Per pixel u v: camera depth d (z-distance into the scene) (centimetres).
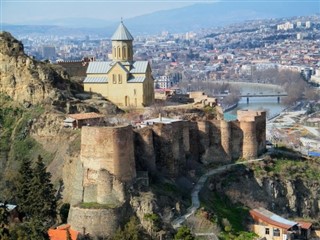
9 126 16100
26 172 12531
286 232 13150
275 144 19262
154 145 13825
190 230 11600
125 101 18738
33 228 10981
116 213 11594
